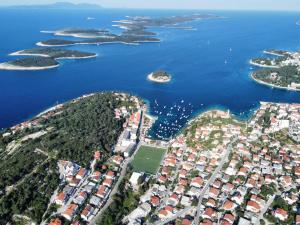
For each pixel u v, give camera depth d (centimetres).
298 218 16188
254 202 17412
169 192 18650
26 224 16362
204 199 17988
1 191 17975
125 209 17388
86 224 16388
